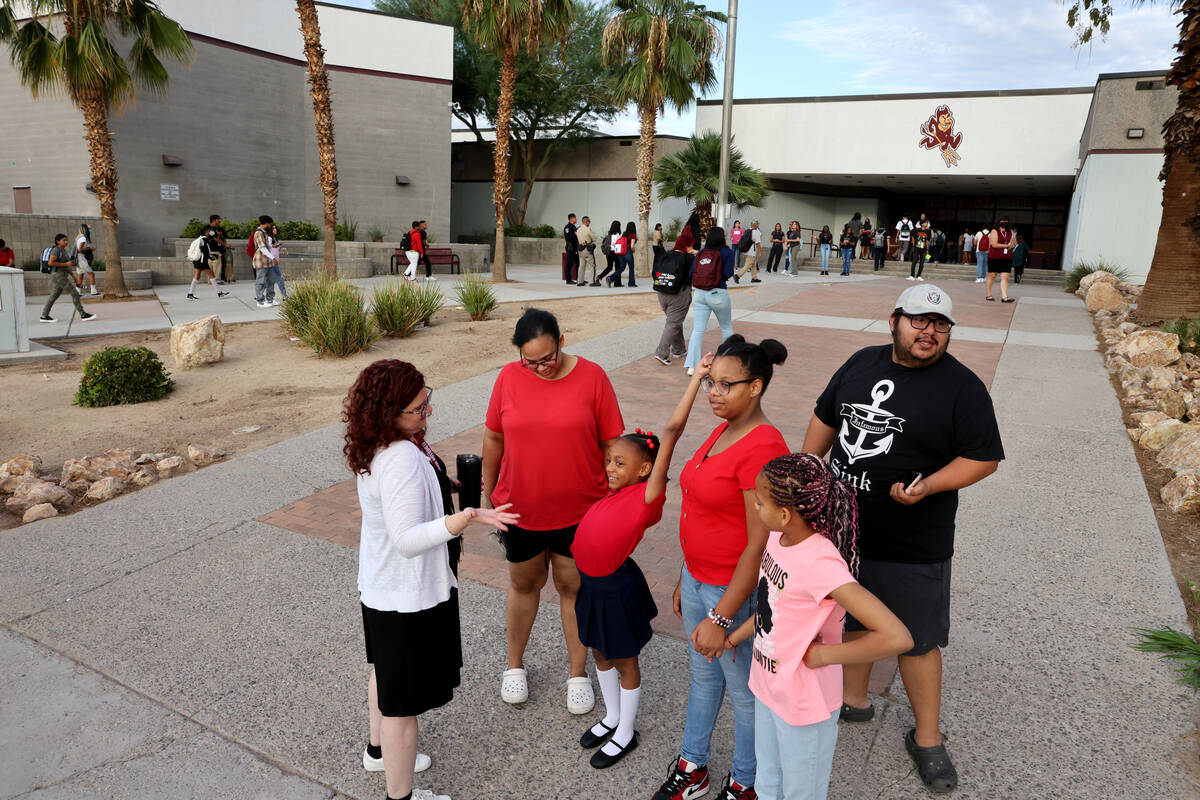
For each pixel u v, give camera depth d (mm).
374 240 27734
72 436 8031
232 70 24172
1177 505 5574
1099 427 7355
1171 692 3604
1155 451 6766
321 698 3736
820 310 13977
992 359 9992
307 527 5656
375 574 2795
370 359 10805
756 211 30797
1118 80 20531
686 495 2865
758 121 29922
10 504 6078
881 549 3004
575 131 32438
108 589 4781
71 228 20391
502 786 3164
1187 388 8188
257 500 6125
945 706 3537
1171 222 11445
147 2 16766
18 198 22375
